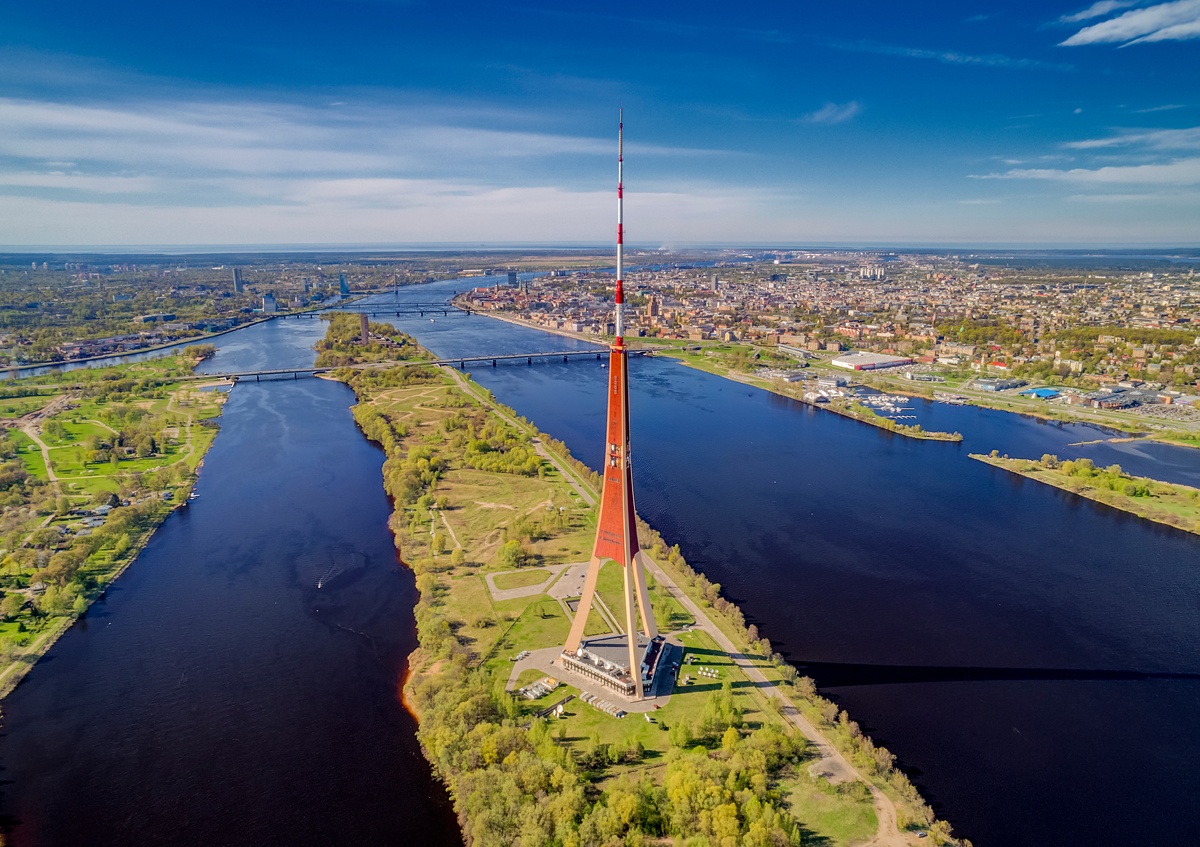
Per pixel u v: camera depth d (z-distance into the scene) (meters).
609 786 182.62
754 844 159.50
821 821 176.25
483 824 170.88
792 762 195.88
